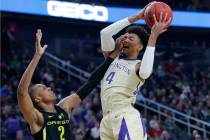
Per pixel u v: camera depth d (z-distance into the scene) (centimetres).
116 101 526
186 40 2669
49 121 525
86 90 563
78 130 1456
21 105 509
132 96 532
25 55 2133
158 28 511
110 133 529
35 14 2000
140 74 511
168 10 516
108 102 531
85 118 1566
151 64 506
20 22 2334
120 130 517
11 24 2294
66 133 532
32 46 2331
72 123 1530
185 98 1962
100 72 555
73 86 1988
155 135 1555
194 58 2572
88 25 2356
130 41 539
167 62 2405
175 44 2645
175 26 2281
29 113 512
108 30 550
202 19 2286
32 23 2373
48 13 2020
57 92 1859
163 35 2622
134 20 547
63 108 550
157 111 1784
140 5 2452
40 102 534
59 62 2209
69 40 2497
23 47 2275
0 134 1448
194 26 2278
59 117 532
